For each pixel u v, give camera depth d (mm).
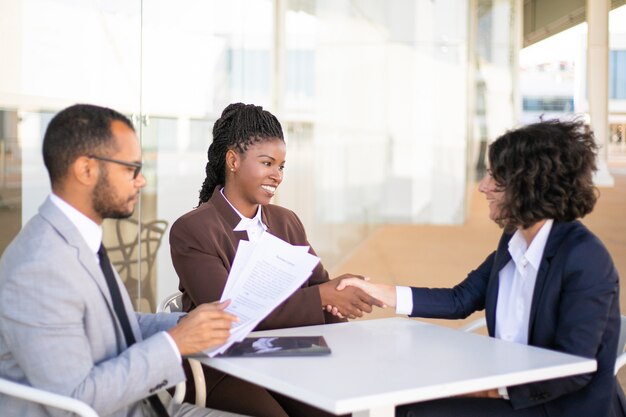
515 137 2031
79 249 1739
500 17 11453
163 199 4090
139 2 3775
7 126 2965
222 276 2359
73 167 1761
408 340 2082
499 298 2189
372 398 1574
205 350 1856
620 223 10039
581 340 1944
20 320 1660
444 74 11008
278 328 2348
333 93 7699
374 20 9883
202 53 4488
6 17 2930
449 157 11070
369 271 7336
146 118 3875
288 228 2646
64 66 3262
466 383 1690
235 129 2492
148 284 3973
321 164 7223
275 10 5785
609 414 1970
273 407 2322
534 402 1956
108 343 1787
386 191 11031
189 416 2053
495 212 2096
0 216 2957
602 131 14977
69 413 1730
